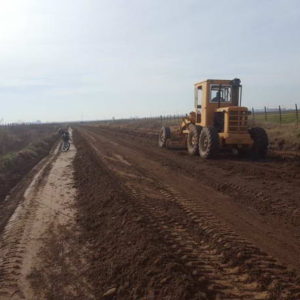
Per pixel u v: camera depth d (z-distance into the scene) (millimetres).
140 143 27938
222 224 7391
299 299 4520
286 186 10180
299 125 24297
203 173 12742
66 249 7188
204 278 5176
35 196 11875
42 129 66000
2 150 28109
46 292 5574
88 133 49594
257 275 5188
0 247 7582
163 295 4852
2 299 5453
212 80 16797
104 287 5484
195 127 17406
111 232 7586
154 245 6316
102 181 12484
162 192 10461
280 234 6695
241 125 15523
